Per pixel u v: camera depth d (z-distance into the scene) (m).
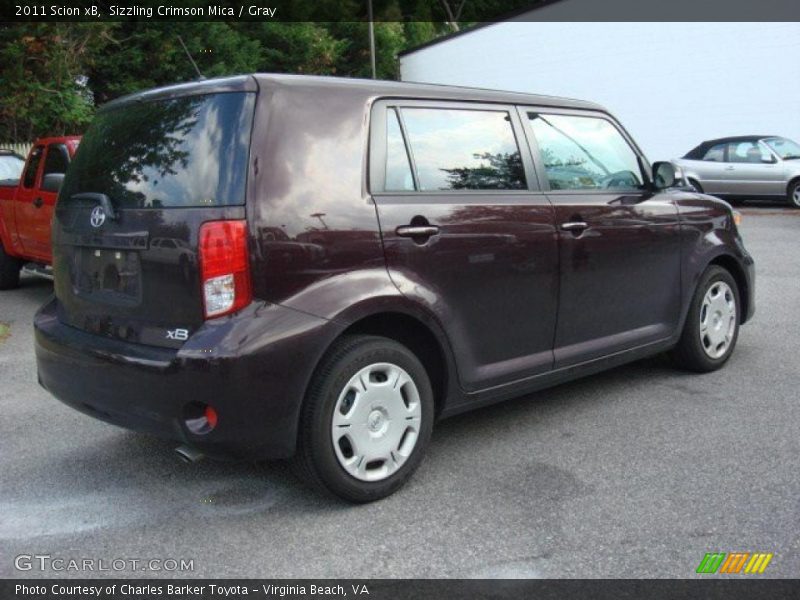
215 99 3.42
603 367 4.75
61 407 5.11
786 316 7.28
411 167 3.79
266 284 3.23
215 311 3.21
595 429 4.52
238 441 3.21
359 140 3.60
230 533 3.36
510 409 4.91
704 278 5.38
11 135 16.11
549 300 4.32
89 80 19.59
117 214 3.56
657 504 3.54
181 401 3.21
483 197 4.04
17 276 9.78
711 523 3.35
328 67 31.12
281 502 3.65
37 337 3.96
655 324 5.07
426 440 3.77
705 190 17.75
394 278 3.59
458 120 4.08
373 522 3.42
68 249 3.88
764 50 19.94
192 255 3.24
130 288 3.50
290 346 3.22
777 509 3.46
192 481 3.91
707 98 21.39
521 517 3.44
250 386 3.15
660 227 4.97
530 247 4.18
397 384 3.62
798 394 5.05
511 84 26.97
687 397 5.05
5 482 3.92
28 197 8.60
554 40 25.20
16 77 14.56
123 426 3.54
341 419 3.44
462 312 3.89
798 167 16.61
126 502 3.68
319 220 3.38
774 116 20.03
